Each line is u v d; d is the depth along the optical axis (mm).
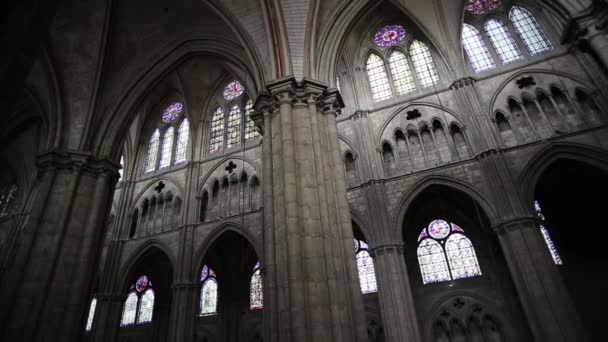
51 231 15453
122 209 25875
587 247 19625
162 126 29156
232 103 27625
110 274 23516
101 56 18891
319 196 11695
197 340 25297
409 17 22516
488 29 22219
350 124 22531
